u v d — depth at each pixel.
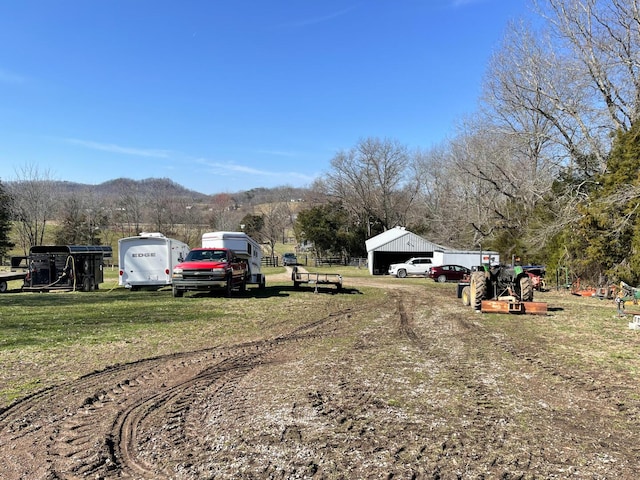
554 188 24.91
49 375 6.26
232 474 3.52
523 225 30.56
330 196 63.16
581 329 10.07
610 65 20.61
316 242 59.69
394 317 12.06
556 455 3.84
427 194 60.62
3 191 46.28
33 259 20.06
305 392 5.53
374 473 3.52
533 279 22.59
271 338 9.02
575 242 21.14
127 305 13.84
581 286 21.59
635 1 19.84
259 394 5.48
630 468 3.62
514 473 3.53
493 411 4.88
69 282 20.11
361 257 60.78
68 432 4.37
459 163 34.56
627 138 19.23
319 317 11.95
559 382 5.97
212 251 16.94
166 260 19.45
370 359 7.22
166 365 6.87
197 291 17.80
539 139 27.73
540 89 24.67
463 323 10.99
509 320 11.49
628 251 18.92
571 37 21.86
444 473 3.53
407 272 35.31
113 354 7.52
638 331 9.80
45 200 48.22
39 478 3.48
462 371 6.50
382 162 60.53
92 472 3.57
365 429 4.38
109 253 30.86
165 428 4.45
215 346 8.23
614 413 4.84
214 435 4.27
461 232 44.56
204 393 5.54
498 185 32.19
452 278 29.42
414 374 6.33
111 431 4.39
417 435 4.24
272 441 4.12
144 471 3.60
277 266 54.50
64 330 9.52
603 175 20.50
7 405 5.09
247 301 15.30
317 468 3.61
